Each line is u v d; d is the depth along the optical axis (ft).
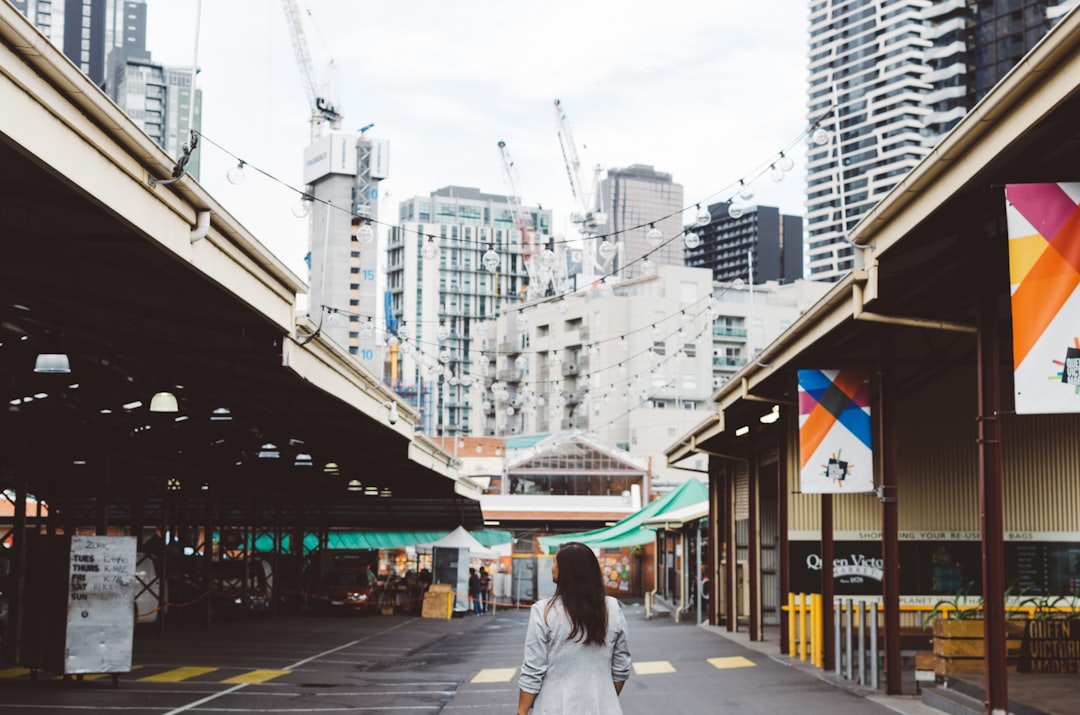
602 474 321.93
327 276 310.04
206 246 46.11
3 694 61.62
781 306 460.14
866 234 48.06
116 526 160.97
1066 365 33.55
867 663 73.26
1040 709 46.24
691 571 169.68
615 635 22.26
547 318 476.13
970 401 81.41
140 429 88.94
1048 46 29.68
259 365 64.18
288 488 142.51
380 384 86.02
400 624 141.08
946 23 613.93
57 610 65.62
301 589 167.53
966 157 37.01
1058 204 33.94
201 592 131.23
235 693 64.75
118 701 59.88
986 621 44.91
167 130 175.11
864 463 62.13
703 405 439.63
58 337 53.42
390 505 196.75
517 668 81.41
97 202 35.47
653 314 437.58
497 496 267.80
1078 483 79.10
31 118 30.71
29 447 86.02
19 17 28.43
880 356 60.23
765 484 117.91
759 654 84.53
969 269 51.55
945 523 80.74
